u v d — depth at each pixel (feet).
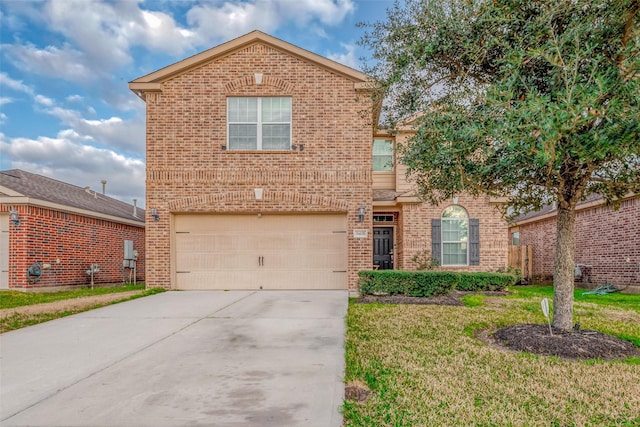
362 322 25.17
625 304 33.04
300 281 40.98
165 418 12.01
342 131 40.88
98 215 51.90
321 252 41.09
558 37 16.10
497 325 24.68
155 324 24.72
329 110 40.98
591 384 15.03
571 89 13.76
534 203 22.49
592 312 28.60
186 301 33.27
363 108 39.88
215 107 40.93
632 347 19.98
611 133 14.21
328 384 14.73
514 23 17.43
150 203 40.63
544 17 16.24
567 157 16.71
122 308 30.14
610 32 16.35
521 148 14.92
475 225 46.19
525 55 16.15
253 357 17.97
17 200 40.70
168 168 40.73
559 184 20.04
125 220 58.18
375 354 18.45
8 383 15.01
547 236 58.08
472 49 18.37
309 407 12.73
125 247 59.36
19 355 18.57
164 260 40.45
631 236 42.32
